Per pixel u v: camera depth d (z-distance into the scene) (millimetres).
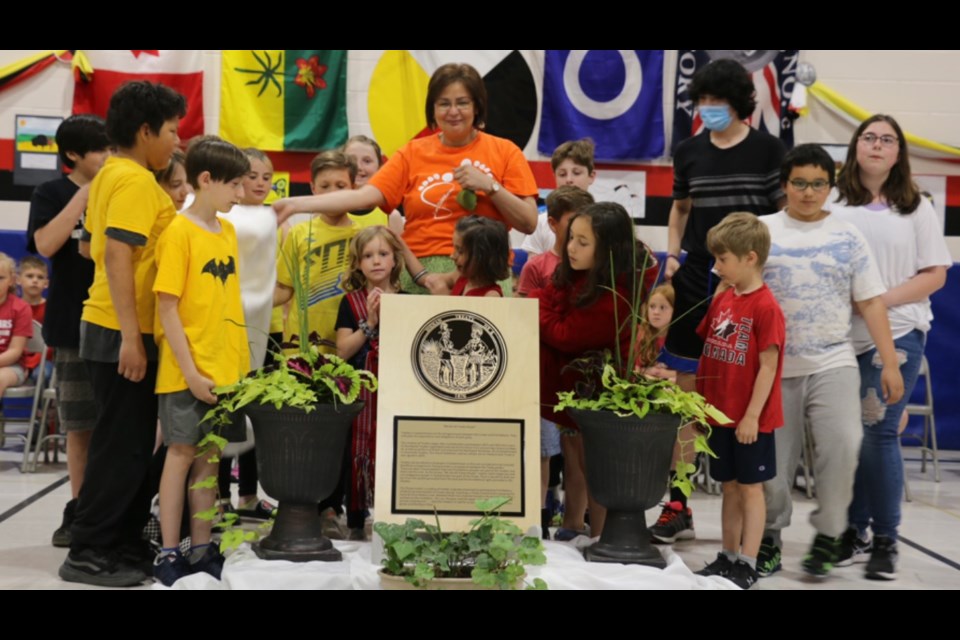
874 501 3422
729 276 3137
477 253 3086
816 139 6539
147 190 2965
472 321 2859
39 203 3615
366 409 3344
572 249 2957
